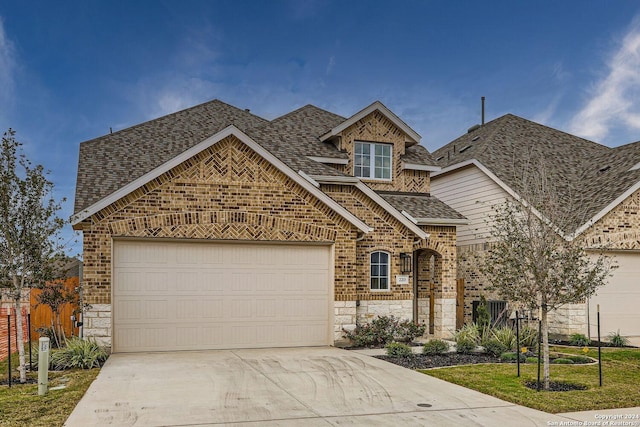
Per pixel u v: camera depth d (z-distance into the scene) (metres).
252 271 15.51
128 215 14.31
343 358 13.80
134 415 8.44
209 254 15.13
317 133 21.41
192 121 21.11
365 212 17.91
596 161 22.72
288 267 15.85
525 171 17.64
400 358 13.91
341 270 16.17
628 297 19.00
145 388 10.26
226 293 15.23
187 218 14.76
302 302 15.92
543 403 9.27
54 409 8.72
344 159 19.69
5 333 19.23
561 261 10.60
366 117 20.38
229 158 15.23
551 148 23.95
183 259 14.91
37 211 11.03
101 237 14.10
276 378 11.27
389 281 17.88
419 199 20.38
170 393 9.88
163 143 18.97
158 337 14.61
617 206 18.64
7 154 10.83
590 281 10.49
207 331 15.02
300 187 15.84
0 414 8.45
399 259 18.02
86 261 13.99
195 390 10.12
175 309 14.78
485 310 17.75
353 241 16.33
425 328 17.59
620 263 18.97
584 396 9.78
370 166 20.50
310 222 15.90
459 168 23.38
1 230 10.76
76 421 8.09
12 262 10.86
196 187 14.91
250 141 15.31
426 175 21.16
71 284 16.36
